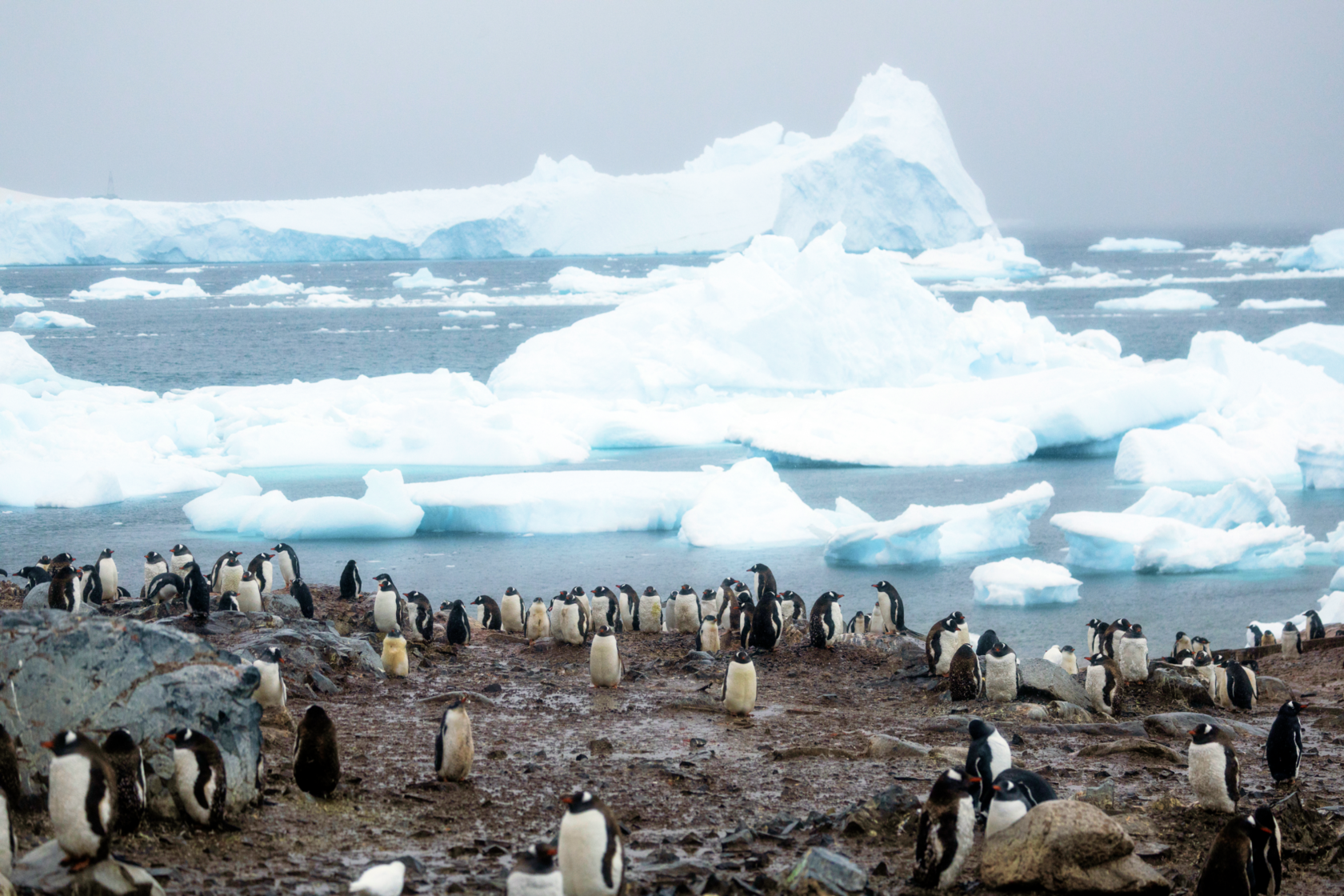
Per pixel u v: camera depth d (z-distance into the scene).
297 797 9.04
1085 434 47.69
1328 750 12.52
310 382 72.50
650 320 65.19
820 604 17.72
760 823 9.21
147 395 56.81
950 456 46.03
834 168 178.88
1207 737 9.23
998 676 14.03
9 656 8.26
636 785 10.28
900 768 11.01
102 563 20.11
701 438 52.16
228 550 31.81
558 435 49.06
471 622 21.73
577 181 197.75
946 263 164.75
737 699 13.32
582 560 31.27
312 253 177.62
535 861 6.62
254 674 8.84
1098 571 30.23
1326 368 56.69
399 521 34.12
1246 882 7.27
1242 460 41.78
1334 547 30.73
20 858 6.64
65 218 171.12
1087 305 120.94
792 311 61.59
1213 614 25.55
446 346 93.00
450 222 180.75
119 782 7.37
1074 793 9.91
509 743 11.82
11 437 43.62
